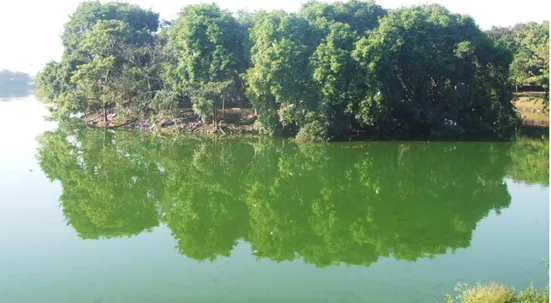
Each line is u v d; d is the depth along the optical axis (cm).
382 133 4100
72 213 2183
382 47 3678
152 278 1470
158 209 2298
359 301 1297
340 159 3306
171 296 1341
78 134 4338
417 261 1600
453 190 2556
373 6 4425
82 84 4572
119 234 1914
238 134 4194
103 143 3931
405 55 3947
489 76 4238
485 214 2122
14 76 13912
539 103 5553
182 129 4356
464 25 4275
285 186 2711
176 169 3108
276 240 1861
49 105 7075
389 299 1309
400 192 2550
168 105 4294
